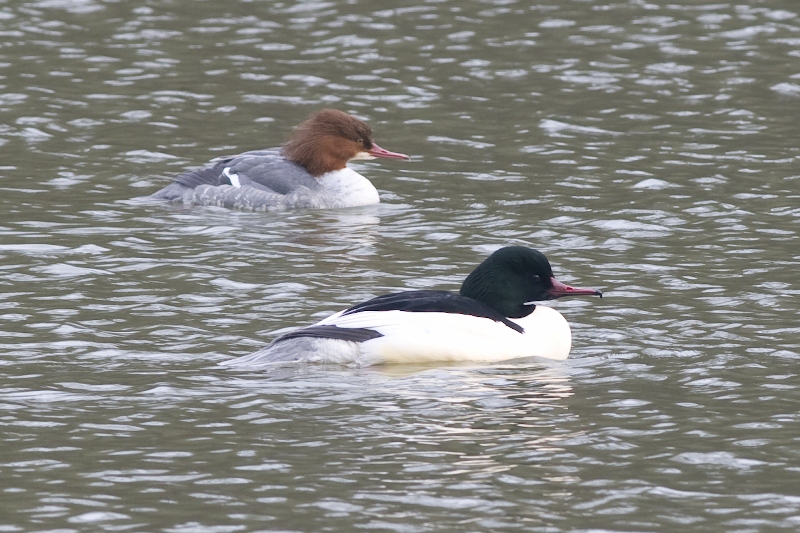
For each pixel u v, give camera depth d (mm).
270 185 19641
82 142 22781
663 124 24125
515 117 24641
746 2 32750
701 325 13555
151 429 10352
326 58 28469
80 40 29625
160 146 22719
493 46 29422
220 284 15016
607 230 17750
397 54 28828
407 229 18016
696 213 18578
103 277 15242
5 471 9516
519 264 12875
